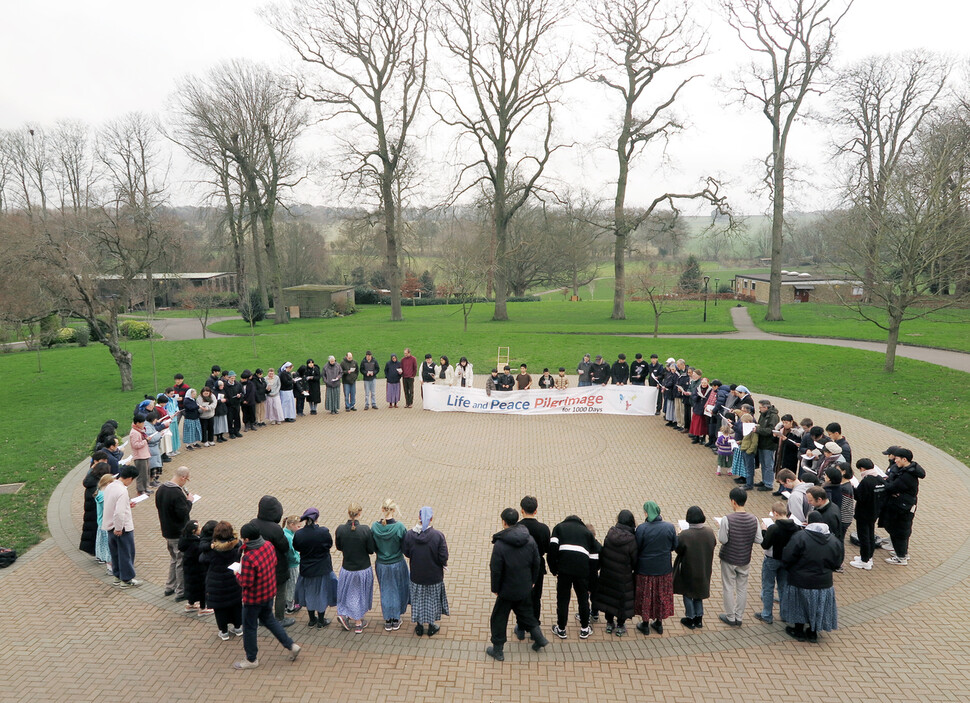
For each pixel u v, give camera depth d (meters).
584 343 36.62
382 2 44.50
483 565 10.52
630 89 47.12
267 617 7.88
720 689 7.39
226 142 51.38
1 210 55.03
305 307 61.94
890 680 7.53
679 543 8.50
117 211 27.73
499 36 44.69
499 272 50.34
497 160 48.25
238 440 18.59
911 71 48.44
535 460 16.41
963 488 14.11
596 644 8.34
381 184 49.00
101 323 26.92
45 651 8.28
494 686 7.45
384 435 19.00
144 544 11.66
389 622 8.65
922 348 33.97
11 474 15.67
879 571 10.34
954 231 25.62
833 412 21.41
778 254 47.28
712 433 17.20
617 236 50.28
